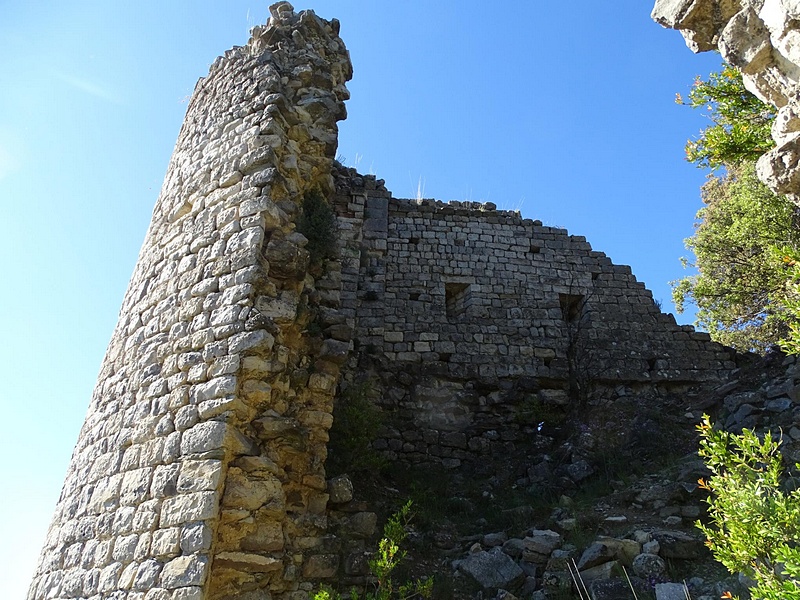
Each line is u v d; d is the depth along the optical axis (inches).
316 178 359.9
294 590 255.1
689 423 458.3
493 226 628.4
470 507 395.2
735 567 151.2
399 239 609.9
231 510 243.1
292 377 292.2
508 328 572.1
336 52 419.8
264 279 288.8
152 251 349.4
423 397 523.5
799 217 631.2
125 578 242.4
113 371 324.2
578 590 260.4
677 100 332.2
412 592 277.0
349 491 296.5
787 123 148.7
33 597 290.7
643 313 589.3
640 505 342.0
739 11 161.2
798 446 354.9
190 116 396.2
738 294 701.3
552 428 512.1
